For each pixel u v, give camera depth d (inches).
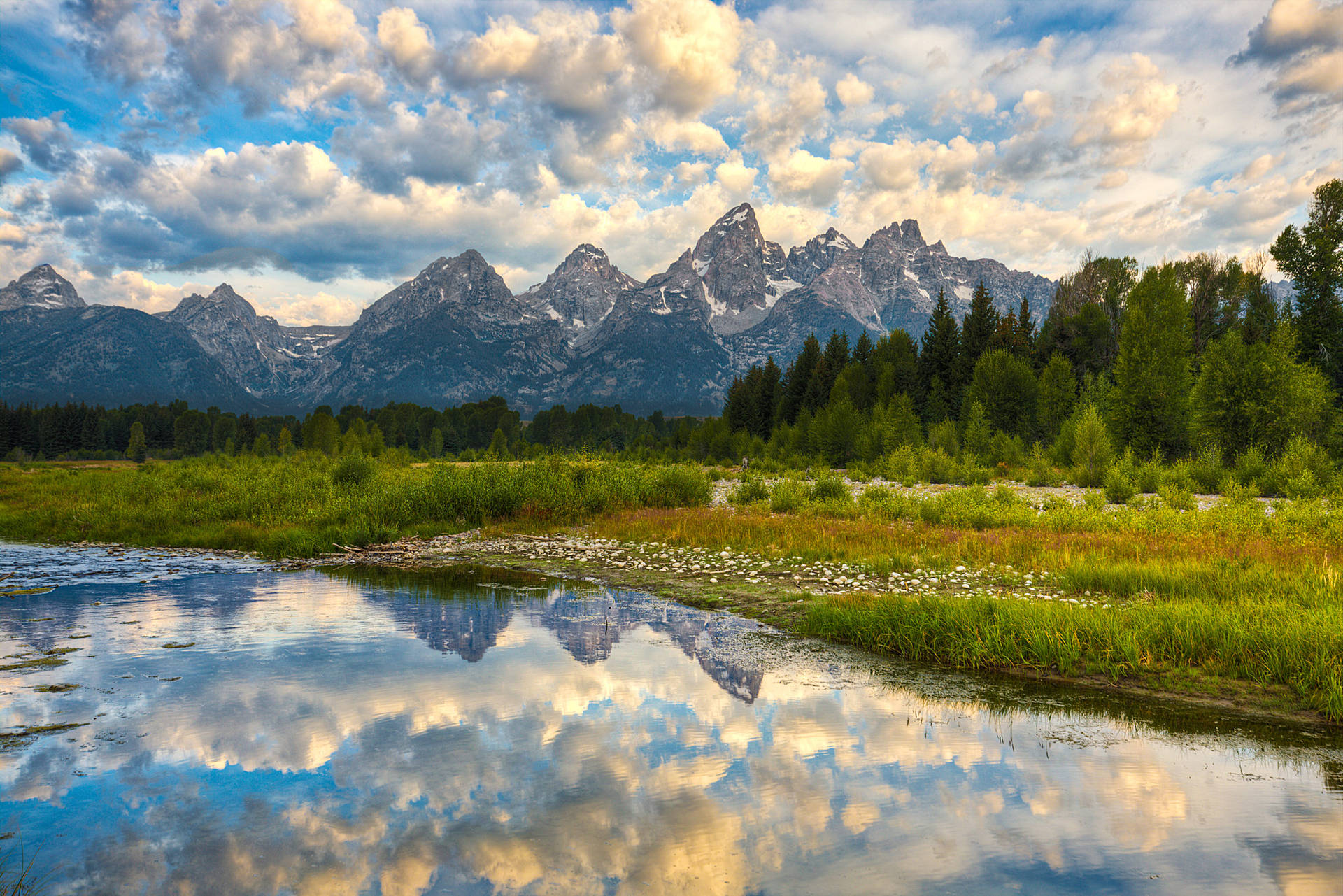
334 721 284.7
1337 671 305.6
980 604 412.5
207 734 269.7
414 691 323.0
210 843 190.4
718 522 863.7
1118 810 215.2
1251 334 2064.5
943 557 610.2
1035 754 258.7
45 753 250.2
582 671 357.1
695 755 255.9
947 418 2377.0
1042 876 175.3
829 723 289.3
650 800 219.0
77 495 1205.1
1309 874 177.0
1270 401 1488.7
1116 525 773.3
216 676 341.7
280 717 288.8
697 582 594.2
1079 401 2133.4
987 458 1968.5
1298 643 327.6
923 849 190.1
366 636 424.5
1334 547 582.2
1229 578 457.1
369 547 804.0
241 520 964.6
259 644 402.6
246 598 536.7
